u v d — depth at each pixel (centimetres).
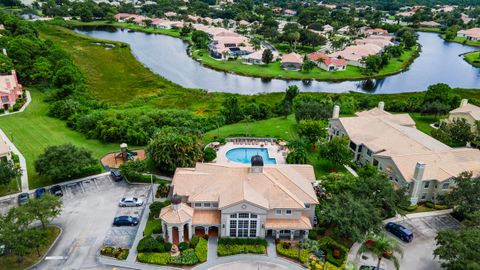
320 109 10706
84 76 14775
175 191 6056
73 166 7025
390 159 7206
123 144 8062
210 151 8331
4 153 7181
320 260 5431
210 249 5619
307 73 17725
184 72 17262
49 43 16450
